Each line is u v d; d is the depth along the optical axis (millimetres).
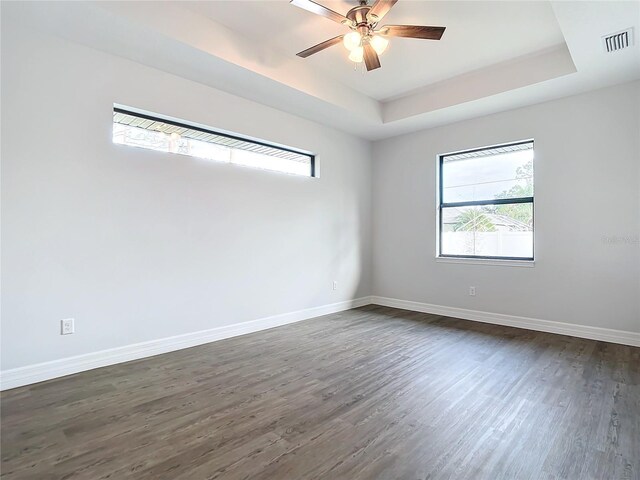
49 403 2268
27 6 2336
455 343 3561
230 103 3740
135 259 3107
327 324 4336
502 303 4336
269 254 4180
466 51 3404
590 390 2471
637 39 2750
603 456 1729
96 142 2887
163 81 3252
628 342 3500
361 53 2791
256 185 4051
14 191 2523
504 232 4414
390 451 1773
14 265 2525
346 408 2221
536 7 2729
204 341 3568
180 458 1711
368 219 5586
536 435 1918
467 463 1682
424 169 5031
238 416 2115
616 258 3578
